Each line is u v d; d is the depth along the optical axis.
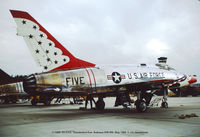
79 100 24.17
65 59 10.04
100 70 10.76
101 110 13.09
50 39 9.79
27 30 9.33
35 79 8.64
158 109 12.54
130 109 13.50
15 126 6.80
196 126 6.31
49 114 10.89
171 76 13.80
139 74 12.22
